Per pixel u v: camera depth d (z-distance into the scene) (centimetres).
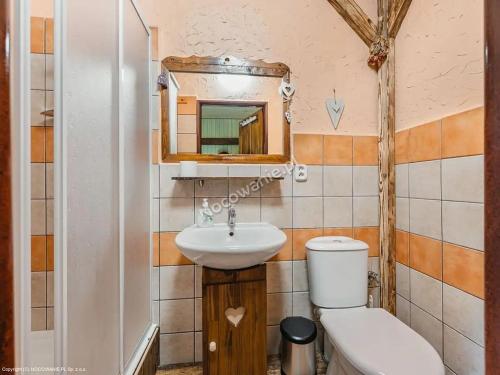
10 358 37
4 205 36
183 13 162
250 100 167
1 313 36
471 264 121
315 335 149
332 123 175
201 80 163
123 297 115
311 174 172
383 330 123
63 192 75
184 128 161
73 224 80
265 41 169
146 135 150
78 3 82
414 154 155
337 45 175
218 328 132
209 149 163
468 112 122
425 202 148
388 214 172
